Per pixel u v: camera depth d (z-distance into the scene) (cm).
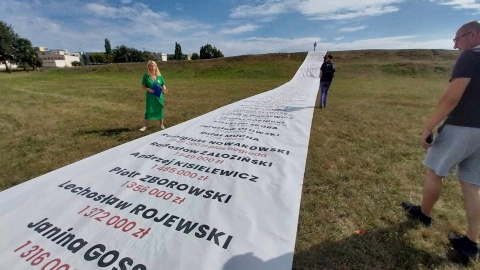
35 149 391
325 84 671
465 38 151
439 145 165
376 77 1997
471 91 144
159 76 459
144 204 174
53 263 126
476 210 155
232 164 242
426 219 194
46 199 181
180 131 368
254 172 225
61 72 2995
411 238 183
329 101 823
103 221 156
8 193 189
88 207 171
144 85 449
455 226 194
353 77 2022
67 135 462
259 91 1173
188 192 190
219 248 135
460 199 233
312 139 416
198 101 877
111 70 2972
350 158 334
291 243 140
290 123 427
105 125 536
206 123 424
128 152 275
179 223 154
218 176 216
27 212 166
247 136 339
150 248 134
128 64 3156
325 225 200
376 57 2938
